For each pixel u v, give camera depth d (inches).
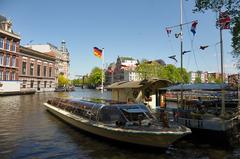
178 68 4069.9
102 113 589.9
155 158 453.7
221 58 645.3
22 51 2797.7
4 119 855.1
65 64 6259.8
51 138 588.4
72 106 805.9
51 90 3481.8
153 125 512.4
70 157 456.1
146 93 917.2
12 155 464.4
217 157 465.4
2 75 2418.8
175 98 1590.8
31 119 859.4
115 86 1025.5
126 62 5664.4
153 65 3378.4
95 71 5324.8
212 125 569.3
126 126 509.0
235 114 688.4
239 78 901.8
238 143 571.5
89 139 578.9
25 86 2874.0
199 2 670.5
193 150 506.6
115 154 472.7
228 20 637.9
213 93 1348.4
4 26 2586.1
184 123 615.8
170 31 878.4
